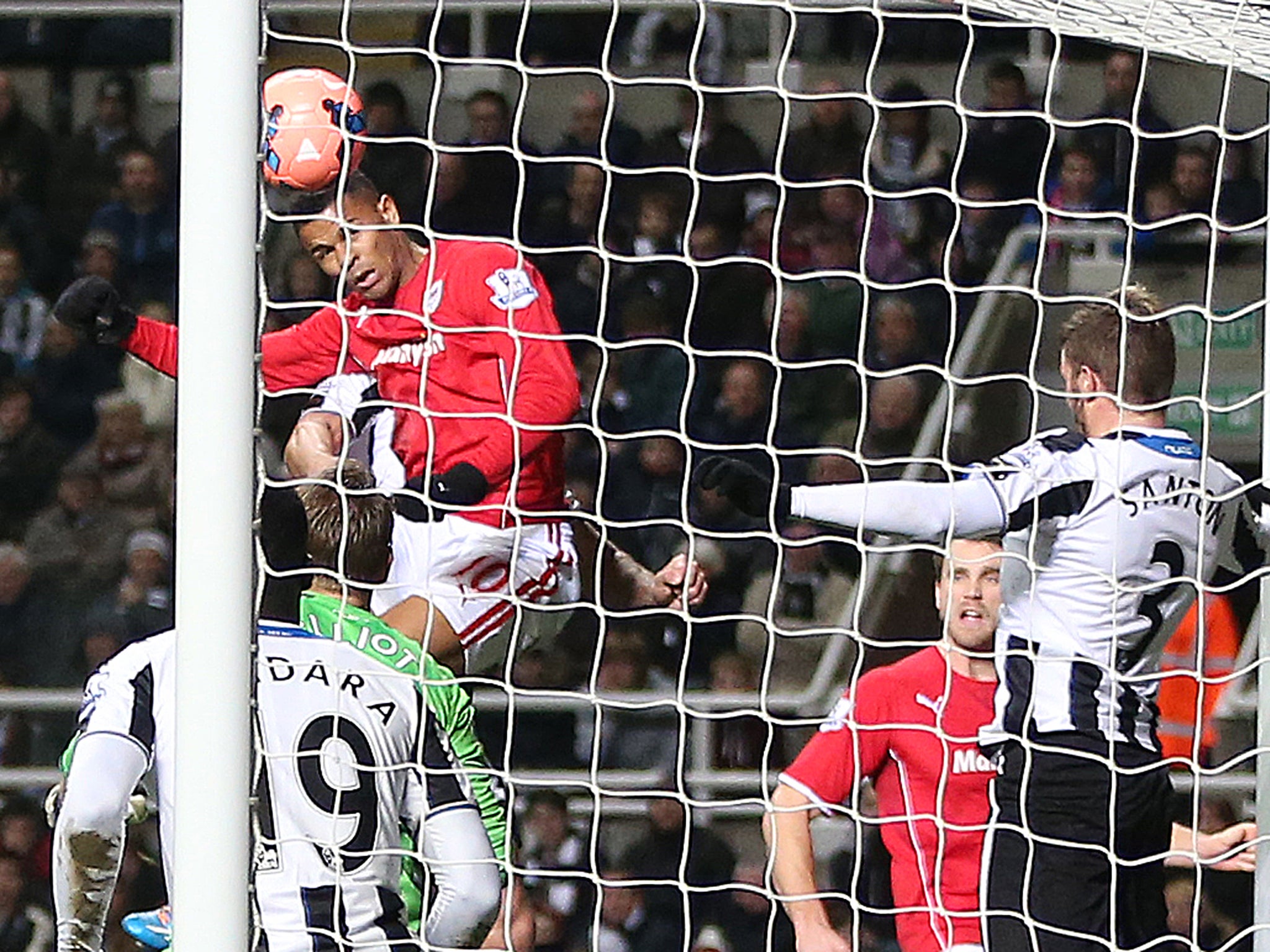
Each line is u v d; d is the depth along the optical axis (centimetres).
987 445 2381
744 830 2164
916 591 2172
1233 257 2430
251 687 957
